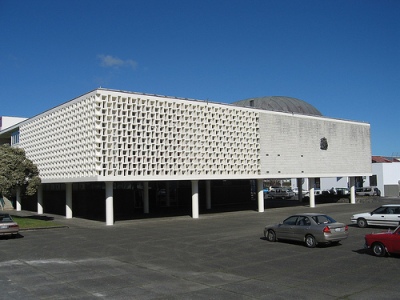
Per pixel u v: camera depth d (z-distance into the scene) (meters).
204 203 44.28
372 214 23.33
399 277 11.41
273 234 18.75
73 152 29.28
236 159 33.84
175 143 30.23
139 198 39.50
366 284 10.71
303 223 17.52
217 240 19.44
